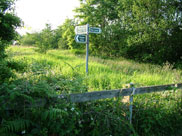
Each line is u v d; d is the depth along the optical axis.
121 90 2.93
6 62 2.80
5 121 2.00
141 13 11.66
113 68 8.21
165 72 7.36
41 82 2.52
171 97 3.72
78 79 3.32
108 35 15.85
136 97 3.48
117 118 2.80
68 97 2.48
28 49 14.76
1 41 2.78
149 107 3.34
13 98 1.98
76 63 8.27
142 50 14.31
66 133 2.41
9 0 2.93
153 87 3.38
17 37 3.22
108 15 17.72
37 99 2.23
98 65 8.26
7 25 2.76
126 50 14.70
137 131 3.15
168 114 3.52
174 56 12.95
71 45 19.02
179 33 11.86
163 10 11.64
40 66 3.55
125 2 13.56
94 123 2.70
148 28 11.58
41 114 2.17
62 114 2.32
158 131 3.23
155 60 12.54
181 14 11.88
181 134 3.42
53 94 2.35
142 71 7.78
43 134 2.18
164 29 11.20
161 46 12.14
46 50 13.98
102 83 4.82
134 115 3.17
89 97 2.66
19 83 2.36
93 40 16.98
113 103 2.93
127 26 14.56
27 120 2.12
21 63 3.31
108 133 2.72
